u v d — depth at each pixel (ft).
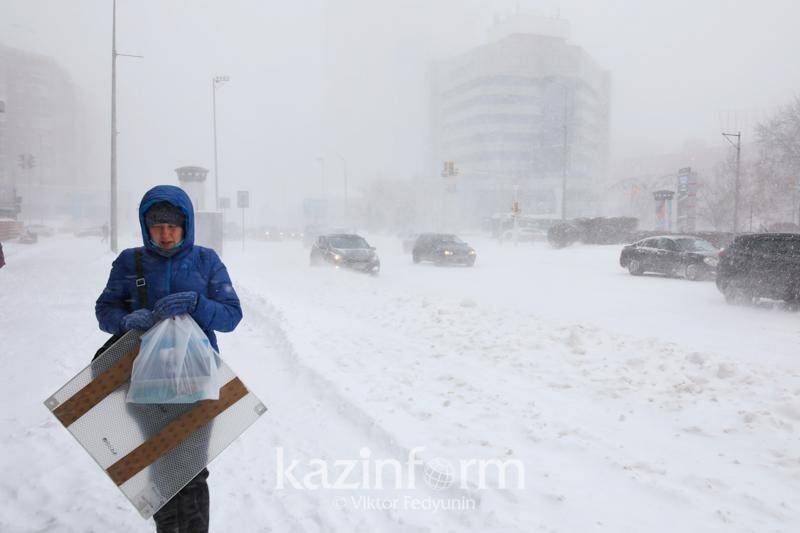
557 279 69.56
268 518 11.46
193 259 9.37
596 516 11.16
